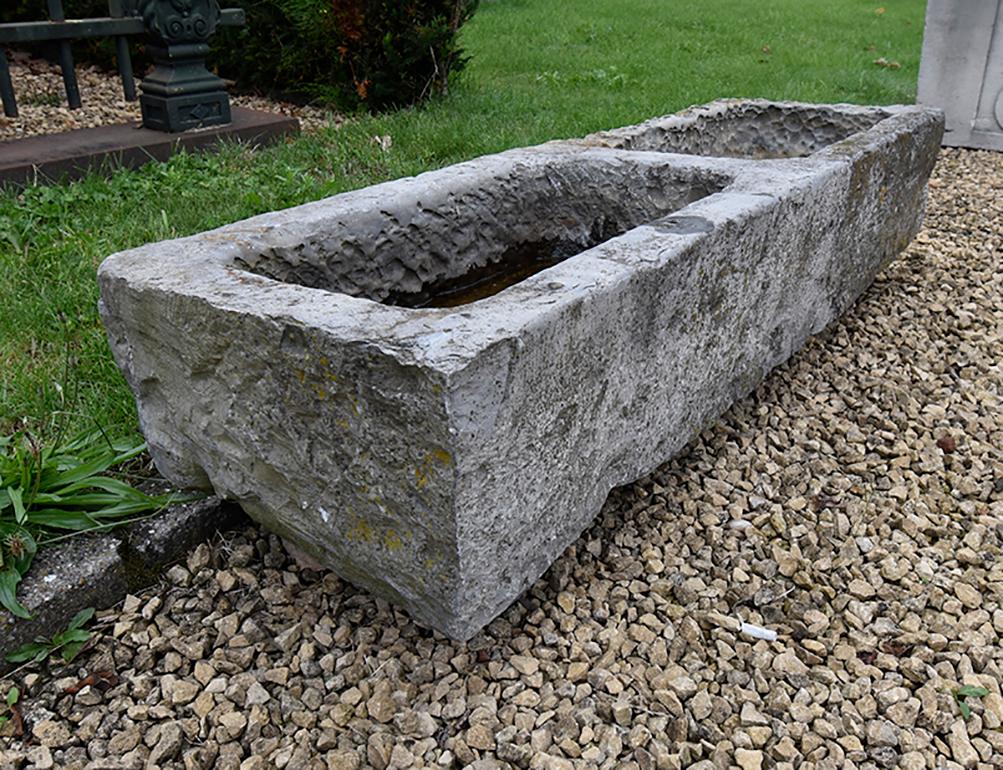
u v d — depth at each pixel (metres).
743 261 2.30
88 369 2.63
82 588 1.96
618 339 1.87
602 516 2.33
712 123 3.74
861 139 3.08
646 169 2.83
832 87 6.55
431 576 1.68
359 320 1.62
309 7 5.89
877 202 3.15
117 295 1.97
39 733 1.73
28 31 4.79
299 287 1.82
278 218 2.26
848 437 2.73
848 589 2.14
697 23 9.33
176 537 2.11
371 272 2.45
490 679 1.87
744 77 6.85
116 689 1.83
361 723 1.75
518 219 2.90
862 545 2.29
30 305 2.94
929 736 1.76
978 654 1.95
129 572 2.04
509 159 2.89
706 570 2.18
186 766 1.68
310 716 1.77
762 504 2.41
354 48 5.77
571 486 1.89
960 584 2.15
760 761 1.71
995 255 4.16
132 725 1.75
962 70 5.76
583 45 8.04
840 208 2.83
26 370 2.63
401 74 5.72
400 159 4.52
